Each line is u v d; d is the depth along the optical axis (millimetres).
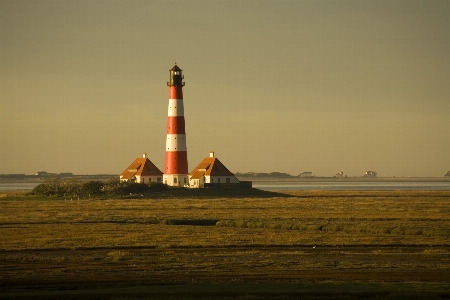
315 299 94188
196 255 133750
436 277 110750
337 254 135000
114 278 110000
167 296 95188
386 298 94812
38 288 102688
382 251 139000
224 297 94438
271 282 105562
